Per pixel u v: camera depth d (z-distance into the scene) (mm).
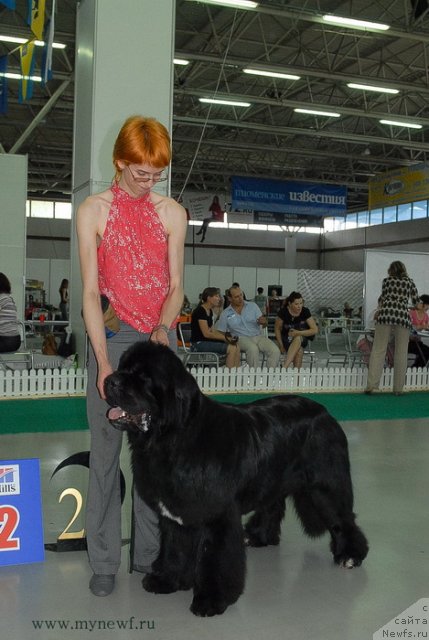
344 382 10320
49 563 3430
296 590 3152
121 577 3303
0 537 3391
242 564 2904
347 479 3455
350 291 27359
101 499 3068
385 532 3963
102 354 2857
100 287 3008
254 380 9781
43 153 28203
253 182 24750
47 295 25250
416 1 12820
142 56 7871
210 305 9688
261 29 15336
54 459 5430
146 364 2586
